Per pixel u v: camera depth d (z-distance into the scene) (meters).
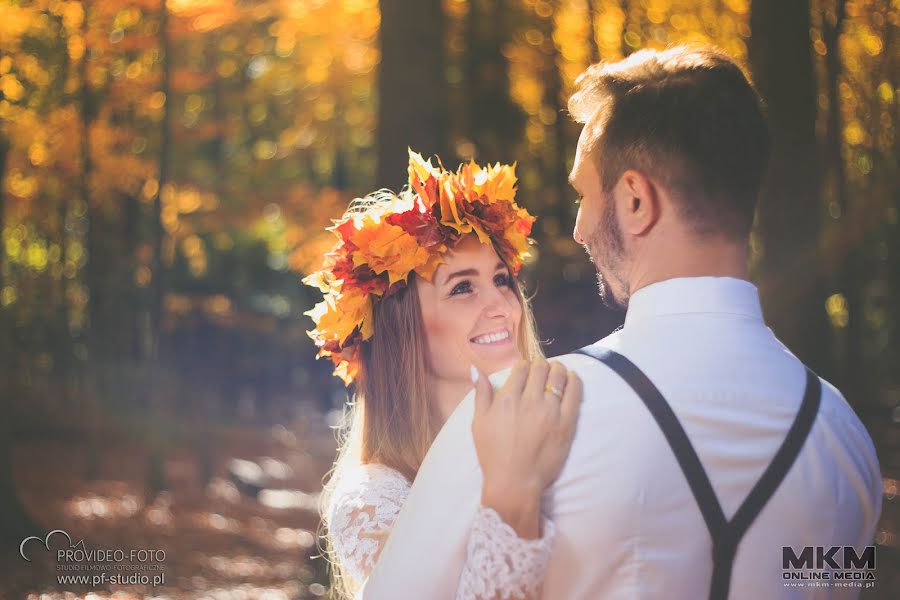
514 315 2.50
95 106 14.48
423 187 2.48
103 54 13.93
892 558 6.88
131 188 16.20
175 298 18.38
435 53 6.50
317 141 20.27
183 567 8.70
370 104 19.78
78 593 7.35
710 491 1.29
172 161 16.97
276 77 19.45
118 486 13.31
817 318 6.55
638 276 1.45
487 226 2.44
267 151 20.38
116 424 15.50
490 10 16.72
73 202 17.56
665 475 1.28
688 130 1.37
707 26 15.57
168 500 12.62
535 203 16.45
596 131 1.46
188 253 21.33
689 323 1.37
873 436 12.46
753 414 1.33
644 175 1.40
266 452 20.41
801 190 6.63
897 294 16.91
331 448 21.98
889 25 13.12
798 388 1.38
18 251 18.45
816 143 6.72
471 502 1.35
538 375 1.35
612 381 1.33
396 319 2.44
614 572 1.28
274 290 26.72
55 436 15.59
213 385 23.11
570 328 14.12
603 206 1.46
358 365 2.49
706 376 1.33
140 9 13.65
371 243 2.38
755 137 1.38
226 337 24.69
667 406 1.30
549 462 1.30
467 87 16.73
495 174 2.52
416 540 1.38
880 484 1.46
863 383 15.01
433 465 1.41
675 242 1.40
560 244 14.63
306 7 18.20
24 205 16.39
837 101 12.45
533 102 17.95
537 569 1.27
